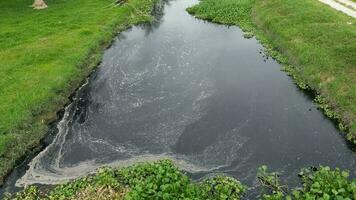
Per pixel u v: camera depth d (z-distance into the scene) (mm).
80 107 25203
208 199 16453
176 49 33469
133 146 21312
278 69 29266
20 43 32844
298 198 16375
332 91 24328
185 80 28016
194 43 34719
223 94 25969
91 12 41031
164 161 18906
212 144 21156
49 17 39531
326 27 31312
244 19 39906
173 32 37656
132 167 18938
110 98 26062
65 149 21375
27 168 20109
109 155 20703
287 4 37938
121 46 34406
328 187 16188
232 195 17094
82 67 29578
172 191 16266
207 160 19953
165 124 23000
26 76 27031
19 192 18250
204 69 29594
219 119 23250
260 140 21328
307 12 35000
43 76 27047
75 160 20500
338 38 29141
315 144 20891
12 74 27469
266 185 17969
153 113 24109
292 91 26156
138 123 23234
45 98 24609
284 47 31516
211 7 43000
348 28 30375
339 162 19516
